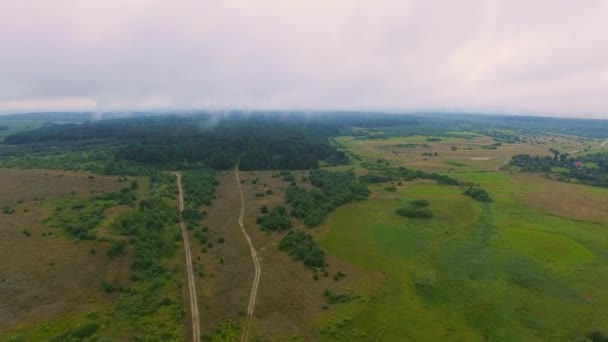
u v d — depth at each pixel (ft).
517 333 189.16
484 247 290.56
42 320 186.70
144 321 189.37
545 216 368.48
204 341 177.58
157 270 240.12
